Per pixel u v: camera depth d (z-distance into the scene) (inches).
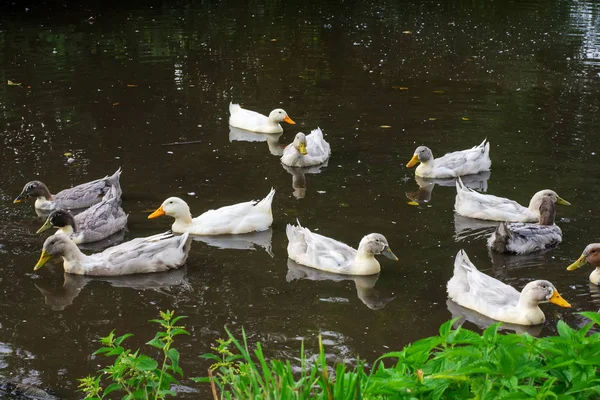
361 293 437.7
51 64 960.3
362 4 1366.9
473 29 1165.1
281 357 362.0
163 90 865.5
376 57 1005.8
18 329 394.0
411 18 1250.0
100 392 333.1
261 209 537.0
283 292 438.3
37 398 329.4
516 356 214.4
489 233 522.3
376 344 376.5
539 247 494.3
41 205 564.7
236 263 482.9
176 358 260.1
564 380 211.0
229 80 909.8
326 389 195.3
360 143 706.2
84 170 631.8
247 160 668.7
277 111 741.3
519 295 418.9
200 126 754.8
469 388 214.7
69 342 379.9
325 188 603.2
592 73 919.7
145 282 456.8
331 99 837.8
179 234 530.6
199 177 624.1
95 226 520.4
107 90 859.4
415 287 445.4
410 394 210.1
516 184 605.9
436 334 389.1
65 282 456.8
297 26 1187.9
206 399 325.7
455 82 889.5
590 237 510.6
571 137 708.7
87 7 1306.6
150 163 653.3
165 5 1337.4
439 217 549.0
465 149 681.6
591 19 1230.9
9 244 506.9
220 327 394.9
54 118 761.6
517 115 772.6
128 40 1090.1
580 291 438.9
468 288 430.0
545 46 1055.6
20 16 1222.9
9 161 647.1
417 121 761.0
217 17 1252.5
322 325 397.4
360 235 515.5
